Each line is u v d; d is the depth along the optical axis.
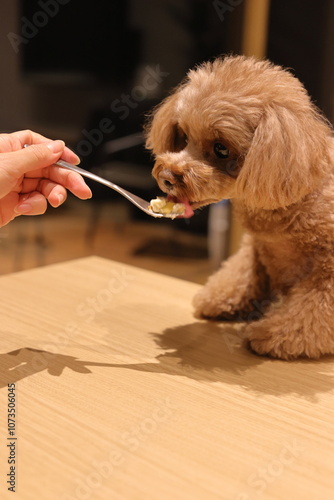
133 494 0.50
